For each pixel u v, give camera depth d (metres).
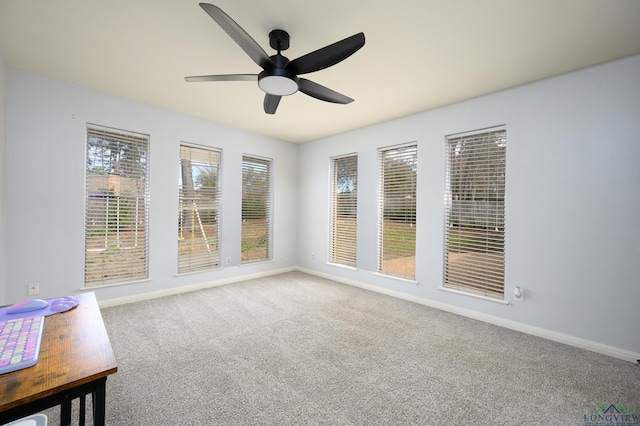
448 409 1.72
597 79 2.46
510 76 2.69
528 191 2.82
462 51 2.28
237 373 2.06
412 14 1.86
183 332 2.71
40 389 0.80
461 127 3.29
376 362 2.23
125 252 3.46
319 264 5.04
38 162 2.86
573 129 2.58
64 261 3.02
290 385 1.93
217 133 4.25
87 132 3.18
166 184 3.75
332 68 2.56
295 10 1.83
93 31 2.09
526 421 1.63
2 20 1.96
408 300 3.75
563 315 2.62
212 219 4.29
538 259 2.76
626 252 2.34
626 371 2.14
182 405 1.71
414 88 2.96
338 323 2.98
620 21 1.88
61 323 1.25
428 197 3.58
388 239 4.07
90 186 3.21
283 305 3.51
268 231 5.08
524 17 1.86
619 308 2.36
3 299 2.67
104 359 0.98
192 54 2.39
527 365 2.21
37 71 2.75
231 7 1.81
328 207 4.91
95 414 0.93
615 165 2.38
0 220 2.58
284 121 4.12
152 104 3.55
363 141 4.37
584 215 2.52
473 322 3.05
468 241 3.27
